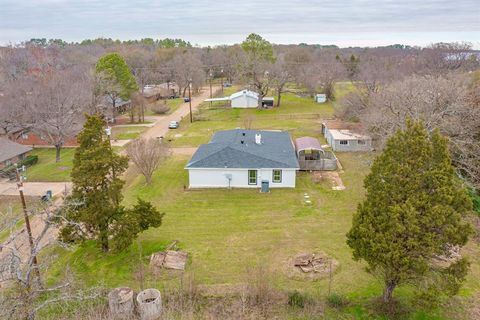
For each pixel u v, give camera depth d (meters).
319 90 82.94
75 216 20.73
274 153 34.16
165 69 102.56
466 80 40.97
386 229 15.74
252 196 30.66
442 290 15.43
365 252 16.23
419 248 15.14
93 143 21.05
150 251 22.77
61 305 17.59
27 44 129.25
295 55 102.81
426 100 31.81
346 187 32.03
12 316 13.92
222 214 27.61
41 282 17.45
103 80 57.78
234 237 24.34
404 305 17.66
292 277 20.03
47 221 16.12
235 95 73.06
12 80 65.06
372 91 52.16
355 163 38.19
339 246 22.94
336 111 57.22
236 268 21.02
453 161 31.17
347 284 19.39
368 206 16.55
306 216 27.00
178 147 46.50
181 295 17.97
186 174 36.25
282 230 25.09
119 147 47.59
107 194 21.20
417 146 15.48
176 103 82.62
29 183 36.00
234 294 18.84
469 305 17.66
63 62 96.94
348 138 42.19
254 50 72.69
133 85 65.50
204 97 89.75
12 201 31.34
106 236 21.44
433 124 29.95
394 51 148.25
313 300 17.97
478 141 31.55
